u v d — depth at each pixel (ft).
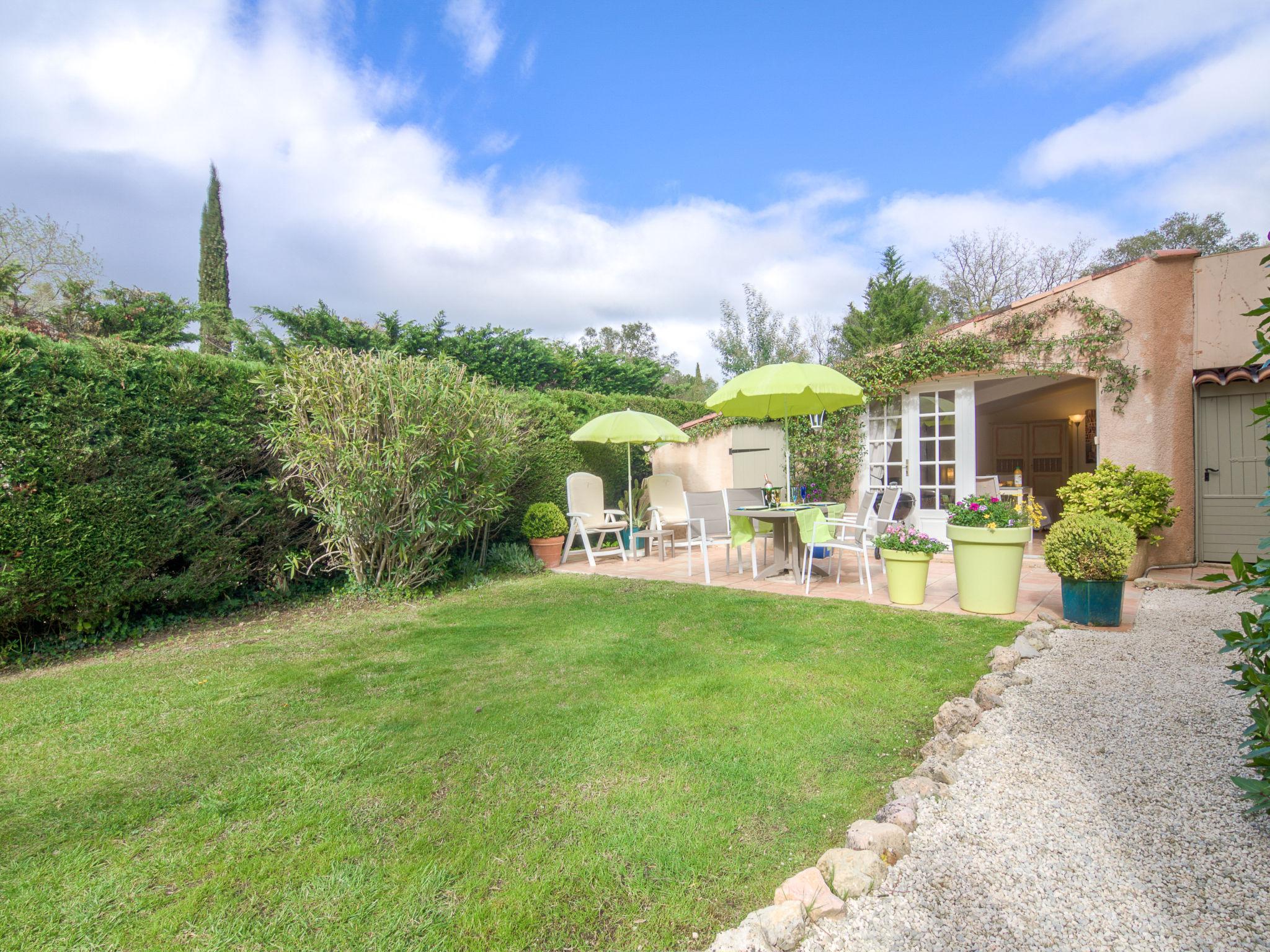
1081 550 14.23
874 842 6.10
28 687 12.18
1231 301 21.22
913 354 26.32
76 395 15.33
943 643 13.28
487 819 7.14
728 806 7.29
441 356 22.11
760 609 16.69
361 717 10.20
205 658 14.03
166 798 7.75
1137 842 6.24
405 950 5.15
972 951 4.91
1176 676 10.88
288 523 20.06
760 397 23.16
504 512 25.81
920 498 26.94
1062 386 37.19
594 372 56.65
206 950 5.18
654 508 29.12
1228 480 21.58
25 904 5.82
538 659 13.09
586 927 5.38
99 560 15.52
